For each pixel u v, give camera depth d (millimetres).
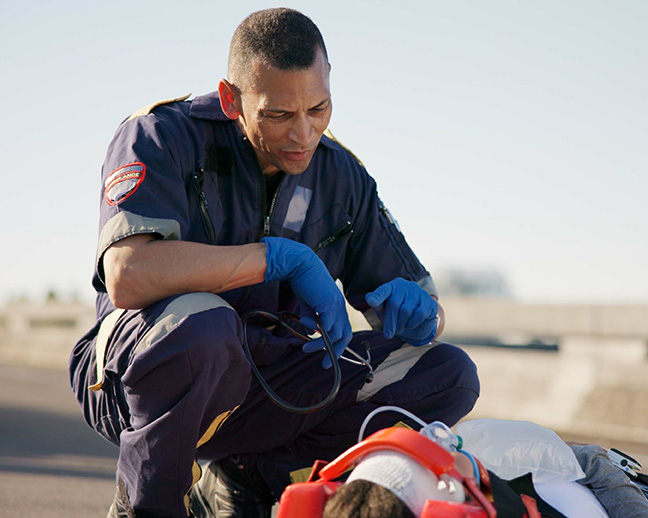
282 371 2320
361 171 2652
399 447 1383
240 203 2377
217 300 2053
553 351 8328
